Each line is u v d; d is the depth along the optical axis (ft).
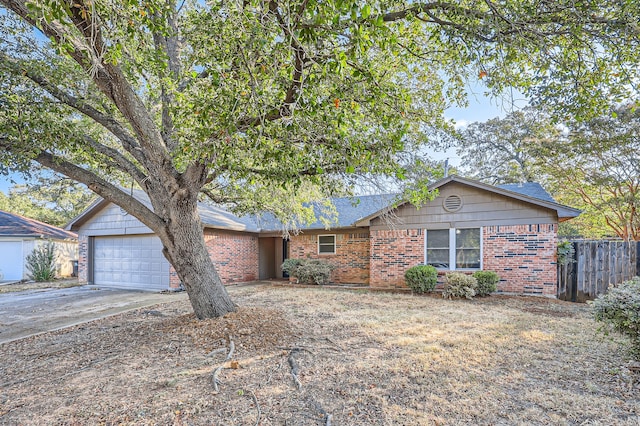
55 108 17.25
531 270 33.17
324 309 26.61
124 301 33.94
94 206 46.14
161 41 20.86
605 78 15.01
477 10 13.88
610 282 31.55
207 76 15.75
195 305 20.77
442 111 19.94
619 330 14.73
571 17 13.20
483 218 35.22
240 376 13.57
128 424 10.25
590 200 56.54
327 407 11.09
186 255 20.40
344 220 44.96
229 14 12.21
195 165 18.74
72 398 12.02
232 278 46.42
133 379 13.47
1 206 89.20
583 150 50.93
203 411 10.93
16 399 12.17
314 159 16.03
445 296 32.35
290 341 17.81
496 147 75.82
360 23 10.77
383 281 39.32
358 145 14.15
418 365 14.52
